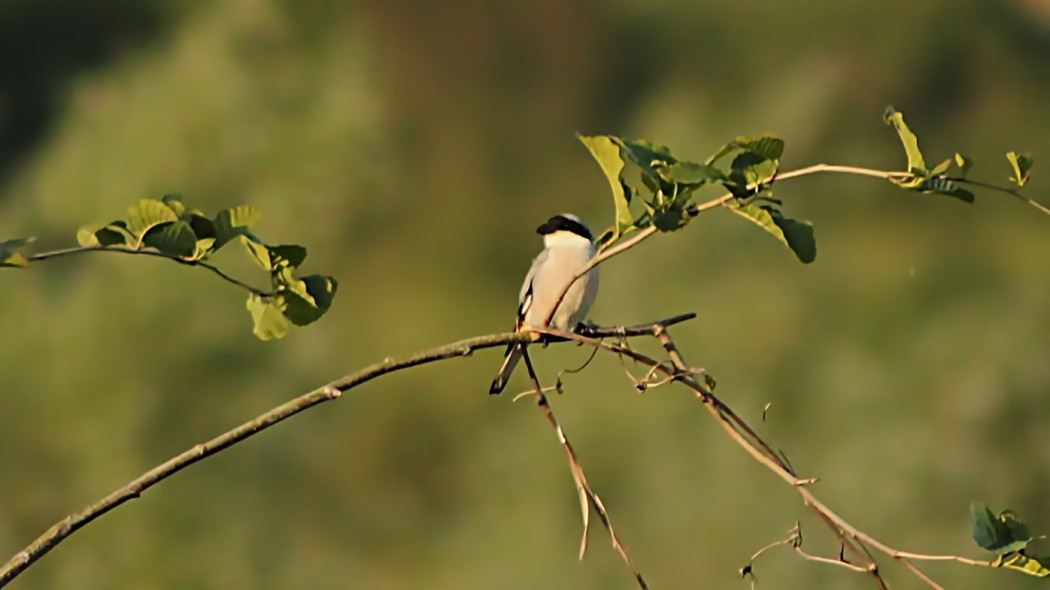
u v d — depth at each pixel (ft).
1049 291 50.52
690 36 67.92
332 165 60.08
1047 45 61.72
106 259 53.72
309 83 61.72
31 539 50.14
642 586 13.60
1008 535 12.95
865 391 45.70
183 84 59.52
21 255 11.34
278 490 53.06
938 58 61.26
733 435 14.06
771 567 41.42
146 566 49.62
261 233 58.54
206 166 58.29
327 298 13.32
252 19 60.95
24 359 52.34
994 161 58.59
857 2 62.44
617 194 13.19
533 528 46.83
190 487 51.31
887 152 59.26
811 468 44.04
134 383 51.65
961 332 47.50
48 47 65.00
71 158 58.70
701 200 51.65
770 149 12.64
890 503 41.98
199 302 52.95
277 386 54.08
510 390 53.52
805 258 12.60
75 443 50.93
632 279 51.08
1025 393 44.62
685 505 43.93
